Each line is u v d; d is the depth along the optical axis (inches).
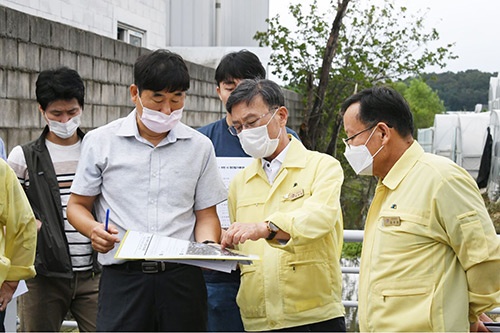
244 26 583.8
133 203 104.2
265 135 108.0
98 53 224.7
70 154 137.2
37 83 132.7
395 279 90.0
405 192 91.5
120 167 104.9
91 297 136.9
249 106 107.8
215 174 110.4
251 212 113.4
